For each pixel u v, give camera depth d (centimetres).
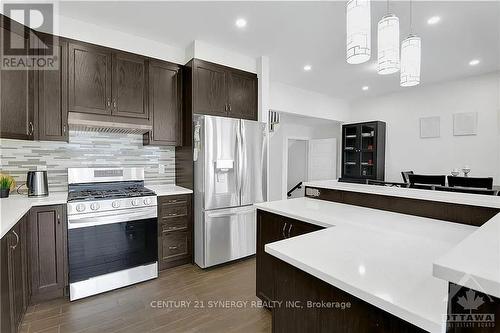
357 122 586
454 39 289
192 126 300
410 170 500
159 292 238
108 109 266
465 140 434
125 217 248
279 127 589
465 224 151
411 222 157
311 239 128
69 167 276
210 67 309
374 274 90
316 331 104
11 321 159
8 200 218
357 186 225
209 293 237
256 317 201
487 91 411
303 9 236
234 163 307
